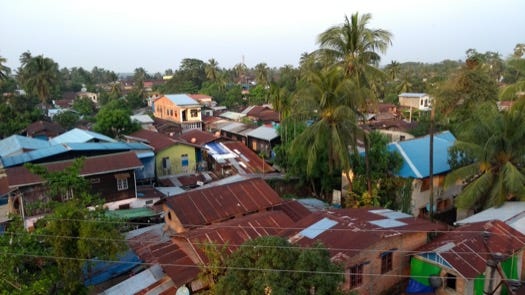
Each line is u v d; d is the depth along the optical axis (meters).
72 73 151.62
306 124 37.25
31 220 23.45
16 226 15.80
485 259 15.59
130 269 19.94
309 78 26.17
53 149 30.53
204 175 37.34
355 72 26.80
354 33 26.28
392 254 16.69
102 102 88.38
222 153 39.44
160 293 15.69
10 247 14.48
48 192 23.41
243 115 64.06
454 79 28.69
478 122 22.16
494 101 28.34
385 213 19.88
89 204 18.33
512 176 19.67
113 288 16.50
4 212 27.27
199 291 15.52
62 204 16.59
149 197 28.55
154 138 40.12
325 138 25.20
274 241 11.61
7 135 48.78
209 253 14.73
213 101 80.88
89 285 17.20
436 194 27.30
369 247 15.55
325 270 11.26
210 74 93.69
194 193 22.14
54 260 15.58
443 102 28.89
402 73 90.56
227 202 21.92
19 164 27.36
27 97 62.91
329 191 31.08
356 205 25.67
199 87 99.88
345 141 25.38
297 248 11.57
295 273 10.91
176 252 17.38
